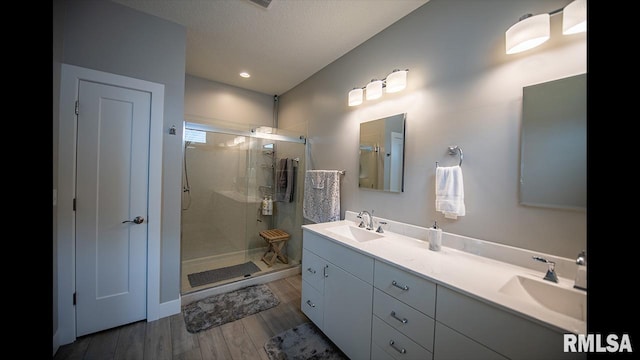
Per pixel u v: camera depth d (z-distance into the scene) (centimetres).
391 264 124
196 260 298
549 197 109
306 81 309
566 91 106
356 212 227
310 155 299
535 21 105
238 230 323
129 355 153
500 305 83
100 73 166
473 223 138
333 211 242
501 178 126
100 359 148
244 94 347
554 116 109
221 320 193
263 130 304
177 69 196
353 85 232
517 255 119
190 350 159
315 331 182
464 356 94
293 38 216
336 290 162
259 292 242
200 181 296
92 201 167
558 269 106
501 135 127
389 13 179
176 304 201
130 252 181
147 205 187
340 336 156
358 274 145
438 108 158
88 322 167
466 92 143
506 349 82
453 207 139
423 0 164
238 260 316
